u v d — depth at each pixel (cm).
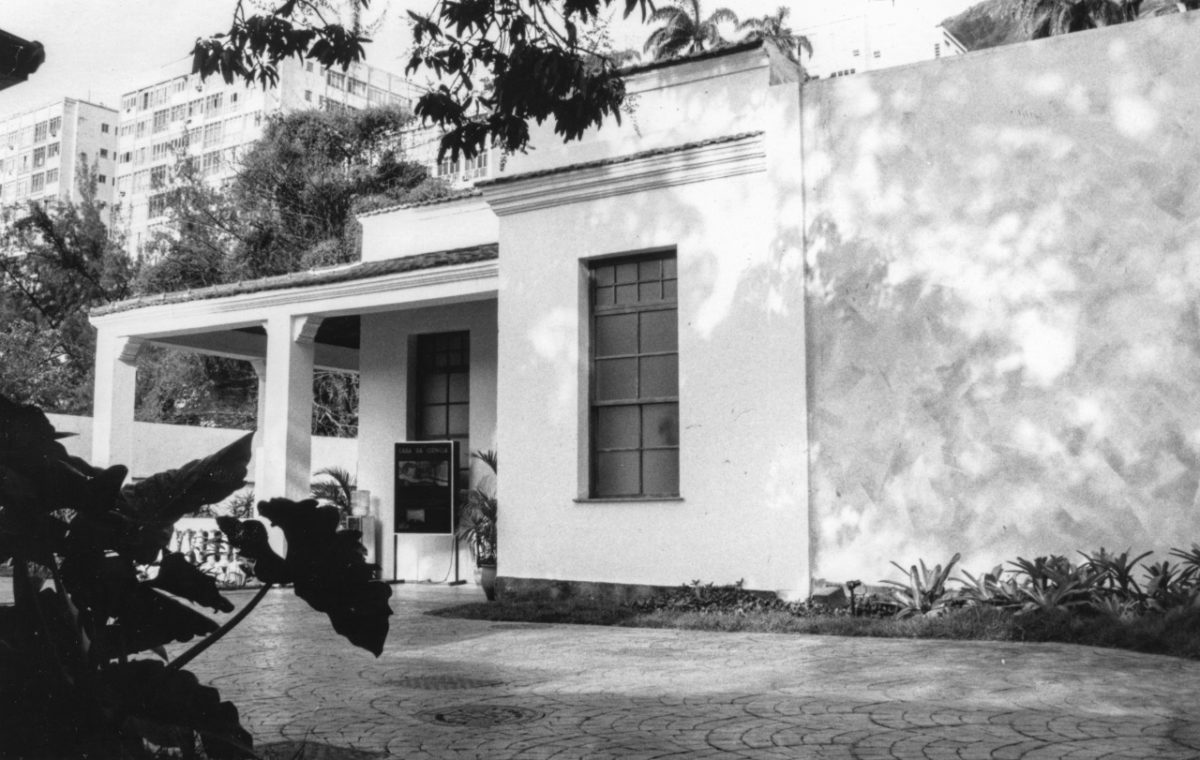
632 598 1129
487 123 754
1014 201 982
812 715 557
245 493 2170
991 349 980
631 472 1181
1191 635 765
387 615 427
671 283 1175
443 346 1653
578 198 1223
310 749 486
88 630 408
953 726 521
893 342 1027
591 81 719
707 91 1167
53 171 9519
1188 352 896
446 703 607
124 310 1717
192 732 404
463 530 1509
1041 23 3300
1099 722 524
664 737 510
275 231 3822
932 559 988
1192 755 453
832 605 1020
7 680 374
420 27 739
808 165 1088
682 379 1131
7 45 541
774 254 1089
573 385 1201
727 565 1080
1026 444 955
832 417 1049
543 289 1238
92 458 1748
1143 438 908
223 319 1625
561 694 636
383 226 1759
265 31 717
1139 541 902
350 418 3781
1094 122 952
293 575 419
